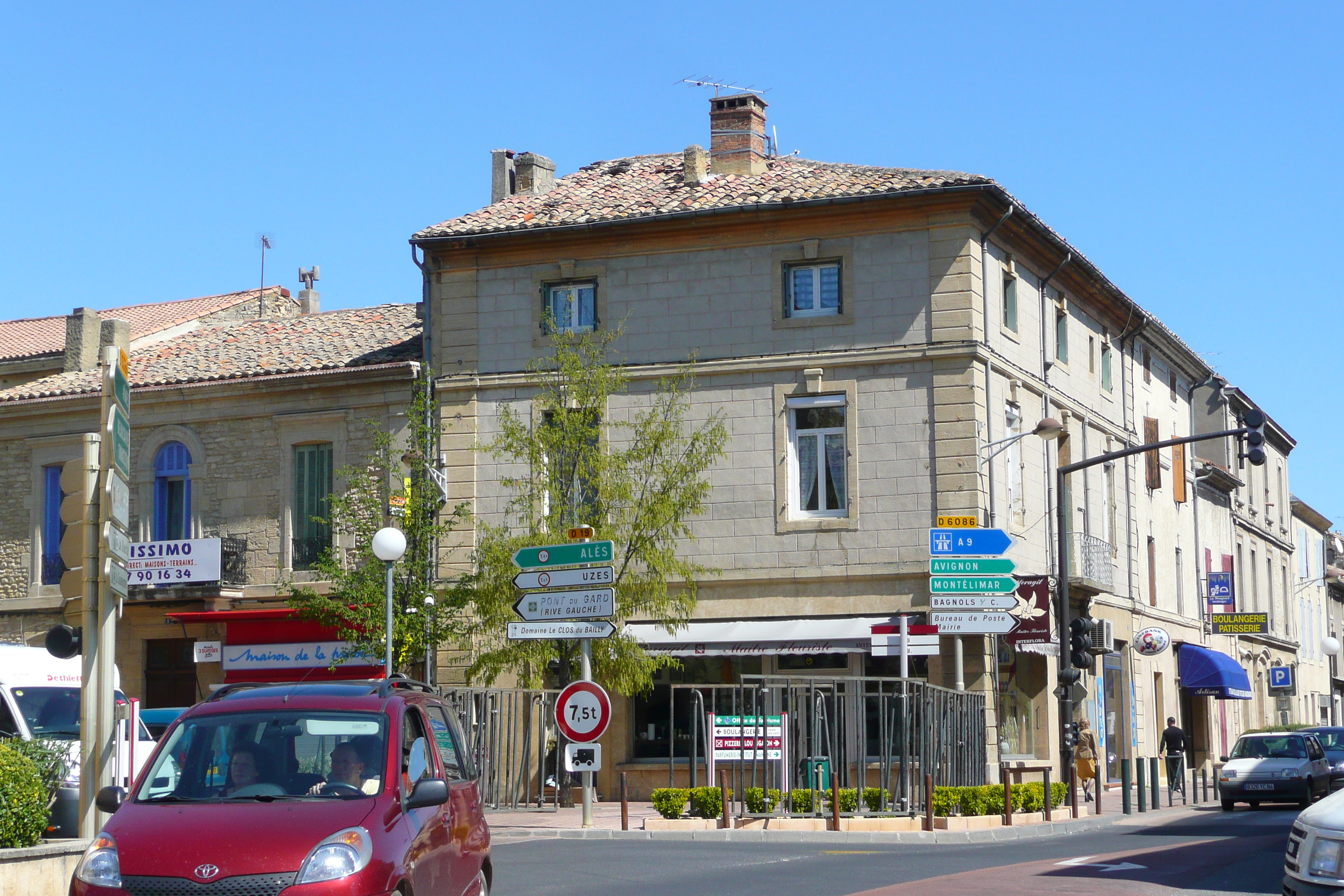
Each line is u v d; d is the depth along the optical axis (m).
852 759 25.19
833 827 20.48
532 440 25.66
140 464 32.19
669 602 25.88
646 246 29.31
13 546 32.94
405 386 30.42
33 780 12.02
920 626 24.44
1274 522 55.59
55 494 32.88
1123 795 27.05
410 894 8.91
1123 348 37.56
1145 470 38.88
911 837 19.98
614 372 26.88
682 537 28.80
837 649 27.25
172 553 30.84
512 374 29.73
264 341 34.09
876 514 27.91
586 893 13.53
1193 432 44.78
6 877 11.23
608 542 20.12
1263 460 24.84
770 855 17.25
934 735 22.36
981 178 27.83
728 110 31.58
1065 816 24.75
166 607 31.20
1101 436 35.44
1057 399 32.06
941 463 27.64
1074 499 33.31
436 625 26.42
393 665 25.44
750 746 21.52
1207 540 45.41
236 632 30.56
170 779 9.48
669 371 28.91
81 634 12.05
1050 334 31.98
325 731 9.65
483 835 10.82
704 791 21.45
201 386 31.55
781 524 28.27
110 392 12.02
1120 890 13.51
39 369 35.62
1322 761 29.28
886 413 28.06
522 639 21.20
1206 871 15.21
